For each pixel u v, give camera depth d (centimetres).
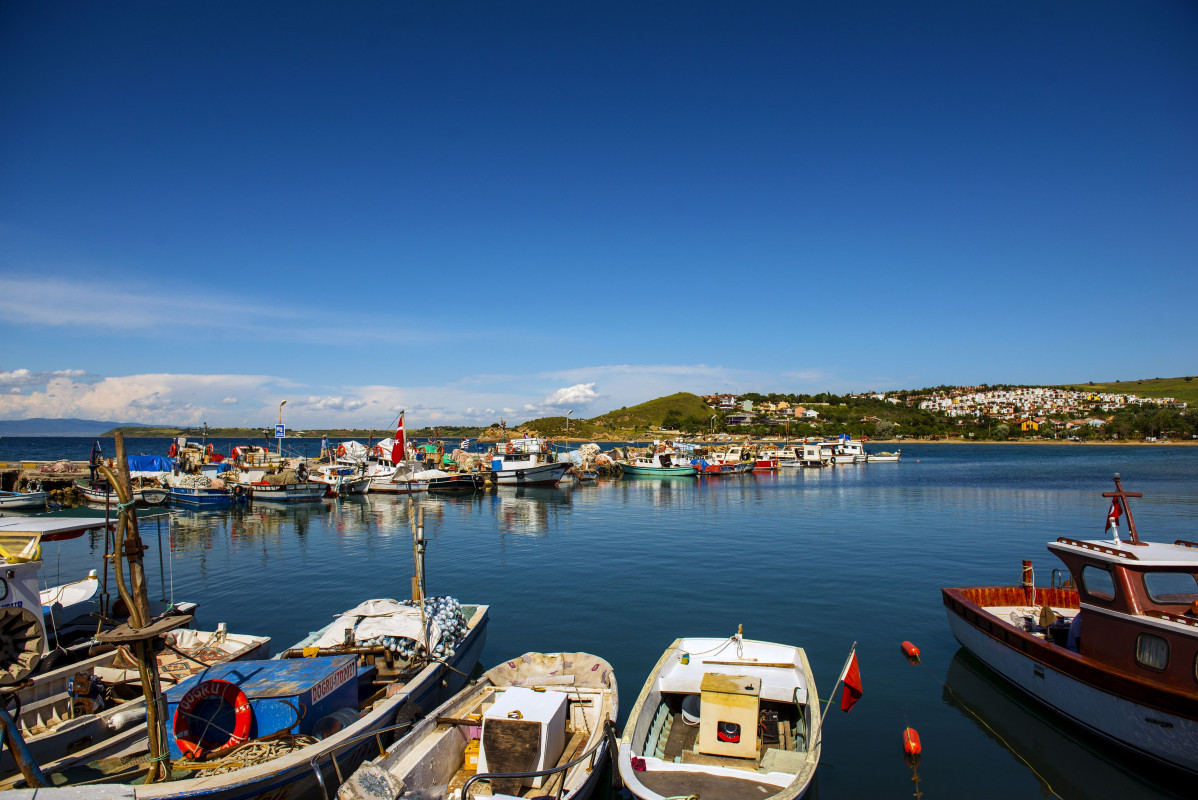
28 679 991
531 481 6344
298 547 3170
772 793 868
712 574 2452
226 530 3781
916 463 10588
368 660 1270
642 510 4556
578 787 888
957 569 2516
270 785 832
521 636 1758
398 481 5841
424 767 917
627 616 1920
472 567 2631
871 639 1706
